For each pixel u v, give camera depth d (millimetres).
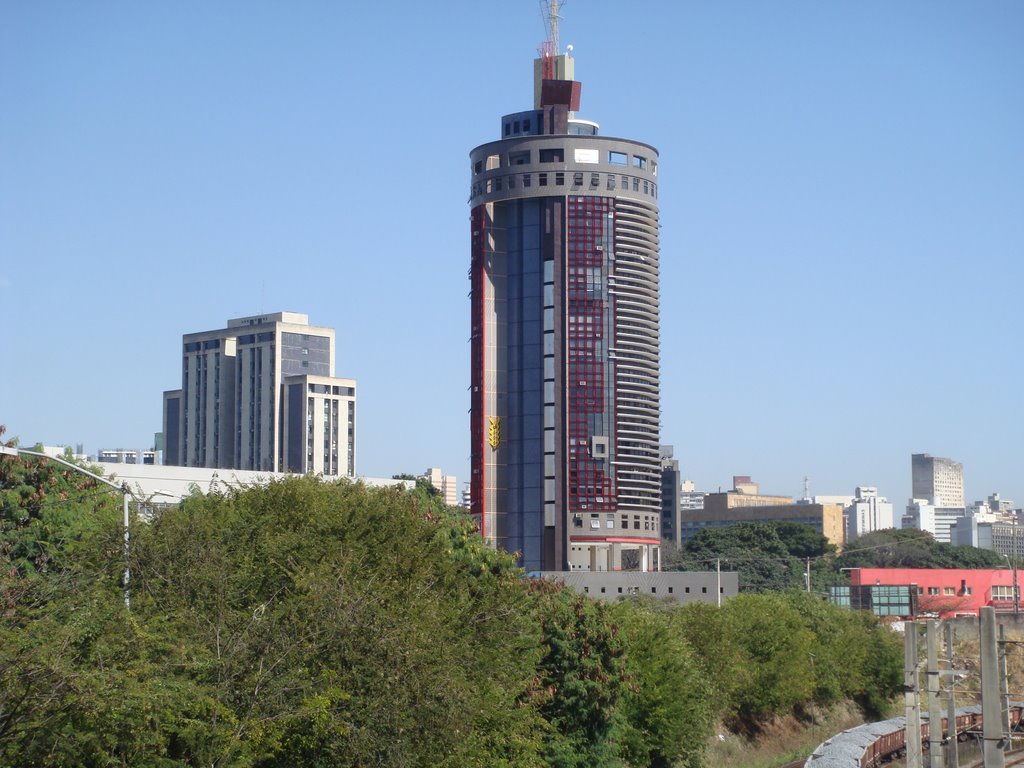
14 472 83312
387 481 170125
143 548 62406
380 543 76125
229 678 53594
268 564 66250
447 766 59875
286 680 54062
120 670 50156
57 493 84812
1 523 80062
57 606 55125
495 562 97125
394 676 57031
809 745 152500
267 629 56312
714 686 132625
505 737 68312
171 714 49844
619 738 98688
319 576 61469
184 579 60938
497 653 72188
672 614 151250
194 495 90188
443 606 71562
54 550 78500
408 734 57031
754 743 145750
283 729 52938
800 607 179750
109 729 48188
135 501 70500
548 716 90125
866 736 134500
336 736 55156
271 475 101312
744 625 151250
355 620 58312
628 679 93500
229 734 50750
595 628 93000
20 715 46406
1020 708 168500
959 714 158375
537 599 92375
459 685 59469
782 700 150750
